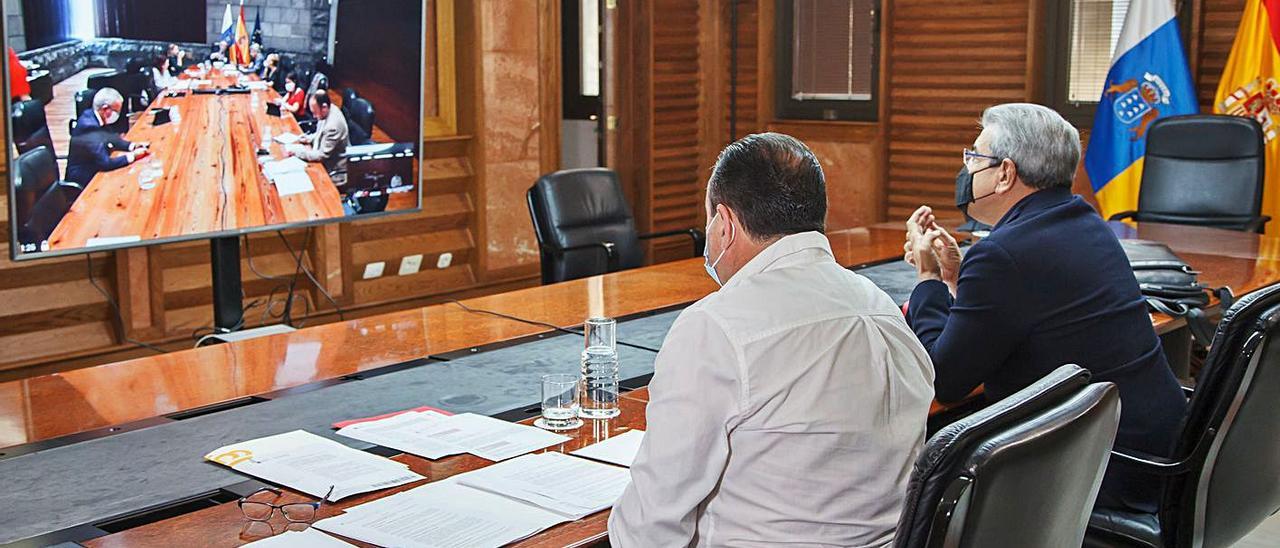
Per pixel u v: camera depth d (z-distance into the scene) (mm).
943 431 1389
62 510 1895
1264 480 2402
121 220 4371
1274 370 2223
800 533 1601
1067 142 2500
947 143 6668
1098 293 2402
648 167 7023
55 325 4895
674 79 7074
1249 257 3996
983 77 6492
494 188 6258
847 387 1608
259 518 1821
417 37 5211
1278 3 5516
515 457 2096
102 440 2260
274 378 2703
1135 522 2412
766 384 1584
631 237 4902
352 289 5758
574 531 1760
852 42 6945
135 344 5039
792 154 1719
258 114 4699
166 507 1902
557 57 6449
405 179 5293
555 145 6523
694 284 3807
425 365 2809
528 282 6496
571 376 2285
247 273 5426
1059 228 2436
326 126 4934
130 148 4352
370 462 2070
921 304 2553
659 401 1621
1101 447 1546
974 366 2381
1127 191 5926
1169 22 5758
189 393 2584
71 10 4121
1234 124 5383
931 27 6609
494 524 1771
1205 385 2258
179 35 4414
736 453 1613
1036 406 1493
